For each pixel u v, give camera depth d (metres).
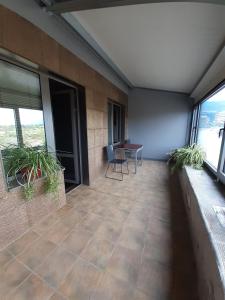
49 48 1.92
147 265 1.46
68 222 2.04
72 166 3.25
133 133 5.67
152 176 3.87
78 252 1.58
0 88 1.61
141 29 1.89
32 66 1.85
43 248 1.62
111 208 2.41
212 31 1.63
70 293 1.20
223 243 1.04
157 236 1.84
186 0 1.19
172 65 2.80
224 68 2.20
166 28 1.78
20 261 1.46
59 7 1.62
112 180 3.54
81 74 2.63
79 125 2.99
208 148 3.04
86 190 3.02
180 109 5.07
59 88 2.96
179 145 5.30
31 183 1.80
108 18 1.80
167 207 2.47
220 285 0.80
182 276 1.36
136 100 5.41
